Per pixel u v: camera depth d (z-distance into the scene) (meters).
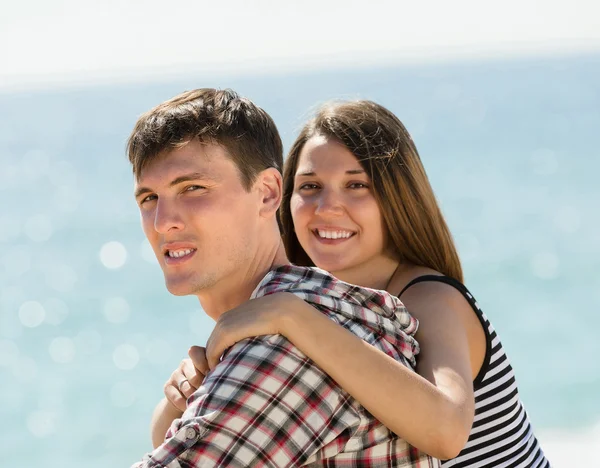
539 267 24.59
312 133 4.80
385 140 4.63
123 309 24.47
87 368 20.17
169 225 2.82
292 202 4.84
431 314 3.83
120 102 127.81
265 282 2.92
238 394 2.59
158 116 2.88
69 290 27.11
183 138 2.83
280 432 2.59
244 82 172.50
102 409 17.77
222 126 2.88
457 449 3.01
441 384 3.28
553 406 15.14
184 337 21.73
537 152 46.06
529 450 4.15
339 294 2.96
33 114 107.31
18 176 52.50
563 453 12.27
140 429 16.80
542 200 33.59
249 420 2.57
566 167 40.97
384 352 2.97
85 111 109.75
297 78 173.12
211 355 2.78
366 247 4.65
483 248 27.06
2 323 24.34
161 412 3.60
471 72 137.88
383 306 3.06
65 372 20.02
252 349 2.68
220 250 2.86
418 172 4.68
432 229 4.64
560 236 27.88
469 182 38.53
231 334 2.71
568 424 14.10
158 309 24.06
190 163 2.81
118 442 16.28
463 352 3.62
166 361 20.28
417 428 2.83
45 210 40.22
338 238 4.66
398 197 4.58
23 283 28.41
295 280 2.91
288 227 5.08
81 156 62.22
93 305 25.28
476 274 24.39
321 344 2.70
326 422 2.67
